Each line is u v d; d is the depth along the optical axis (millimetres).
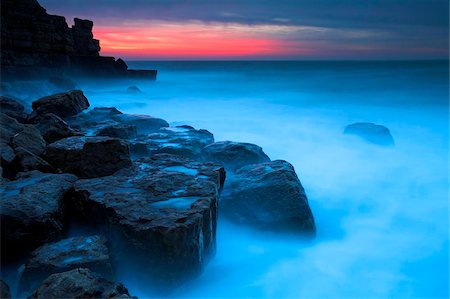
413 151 15398
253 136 17500
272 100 31812
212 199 6727
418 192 11180
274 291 6566
